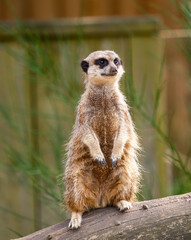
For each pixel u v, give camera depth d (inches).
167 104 576.1
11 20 495.8
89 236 276.5
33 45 446.9
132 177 302.5
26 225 458.0
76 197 292.8
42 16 509.0
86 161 303.6
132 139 312.5
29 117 457.7
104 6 517.7
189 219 276.1
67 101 410.0
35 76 457.4
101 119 315.0
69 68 449.7
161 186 412.5
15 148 452.1
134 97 381.4
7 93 456.4
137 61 463.5
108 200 301.6
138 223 276.8
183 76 531.8
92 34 459.5
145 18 465.7
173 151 367.6
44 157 453.4
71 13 514.3
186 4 377.7
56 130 449.1
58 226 288.2
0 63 454.6
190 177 341.1
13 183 452.4
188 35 388.8
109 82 318.3
